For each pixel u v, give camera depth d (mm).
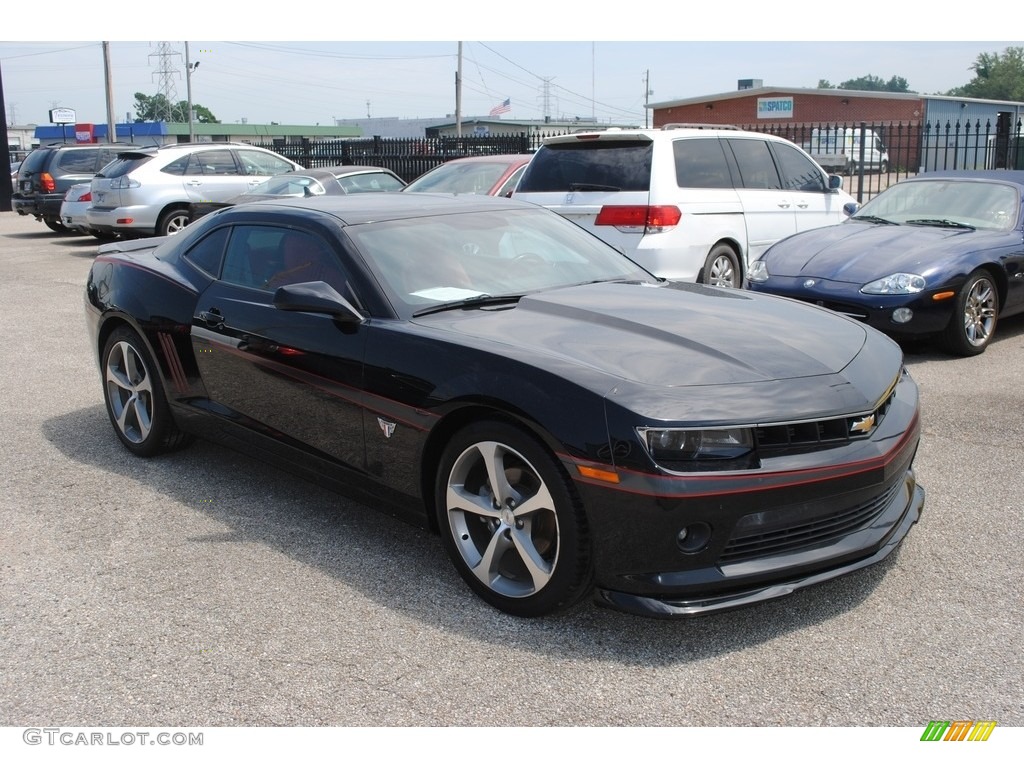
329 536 3996
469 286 3924
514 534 3201
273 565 3715
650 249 7738
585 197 8031
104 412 6004
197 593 3486
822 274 6992
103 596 3479
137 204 14242
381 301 3721
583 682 2877
